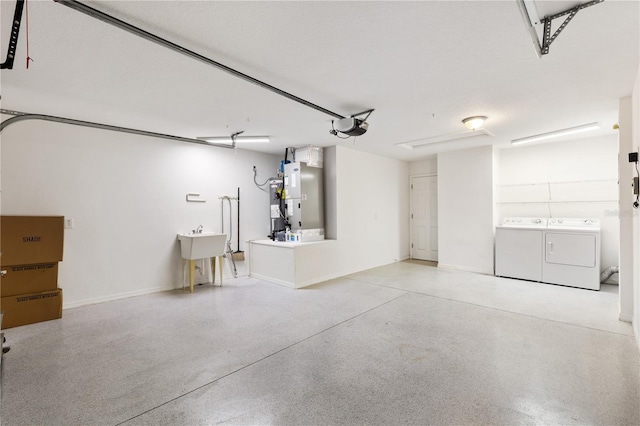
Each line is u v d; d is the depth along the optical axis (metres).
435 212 7.11
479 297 4.27
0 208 3.51
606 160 4.96
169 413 1.90
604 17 1.89
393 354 2.64
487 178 5.69
